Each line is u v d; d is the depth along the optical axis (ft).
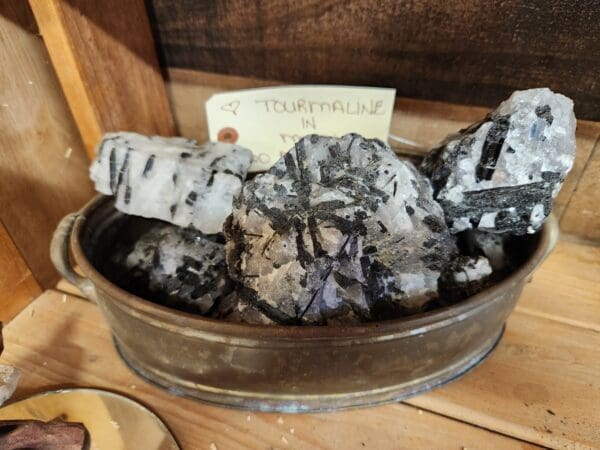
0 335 0.51
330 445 0.60
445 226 0.61
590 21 0.67
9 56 0.72
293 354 0.53
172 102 1.01
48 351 0.73
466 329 0.57
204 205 0.67
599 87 0.72
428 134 0.86
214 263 0.68
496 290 0.54
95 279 0.57
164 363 0.62
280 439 0.60
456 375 0.65
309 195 0.60
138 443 0.60
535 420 0.62
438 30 0.74
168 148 0.71
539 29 0.70
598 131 0.75
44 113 0.79
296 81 0.89
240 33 0.86
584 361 0.69
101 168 0.70
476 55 0.75
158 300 0.67
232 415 0.63
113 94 0.85
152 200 0.68
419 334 0.53
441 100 0.82
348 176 0.61
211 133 0.91
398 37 0.77
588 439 0.59
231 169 0.70
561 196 0.84
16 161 0.76
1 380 0.48
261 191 0.61
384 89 0.81
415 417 0.62
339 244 0.55
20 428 0.54
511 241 0.70
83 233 0.67
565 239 0.89
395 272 0.58
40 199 0.81
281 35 0.84
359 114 0.84
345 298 0.55
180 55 0.93
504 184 0.61
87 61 0.79
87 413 0.64
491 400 0.64
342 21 0.79
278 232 0.58
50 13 0.72
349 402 0.62
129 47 0.86
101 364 0.71
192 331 0.53
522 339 0.72
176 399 0.65
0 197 0.74
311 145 0.64
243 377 0.58
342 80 0.85
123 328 0.61
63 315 0.79
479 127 0.62
